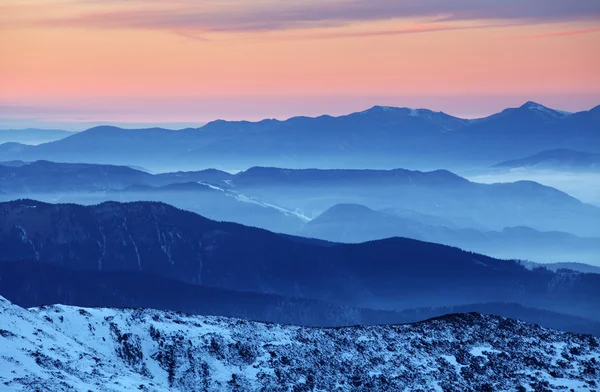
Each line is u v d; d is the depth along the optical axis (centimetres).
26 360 17975
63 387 17225
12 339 18550
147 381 19200
